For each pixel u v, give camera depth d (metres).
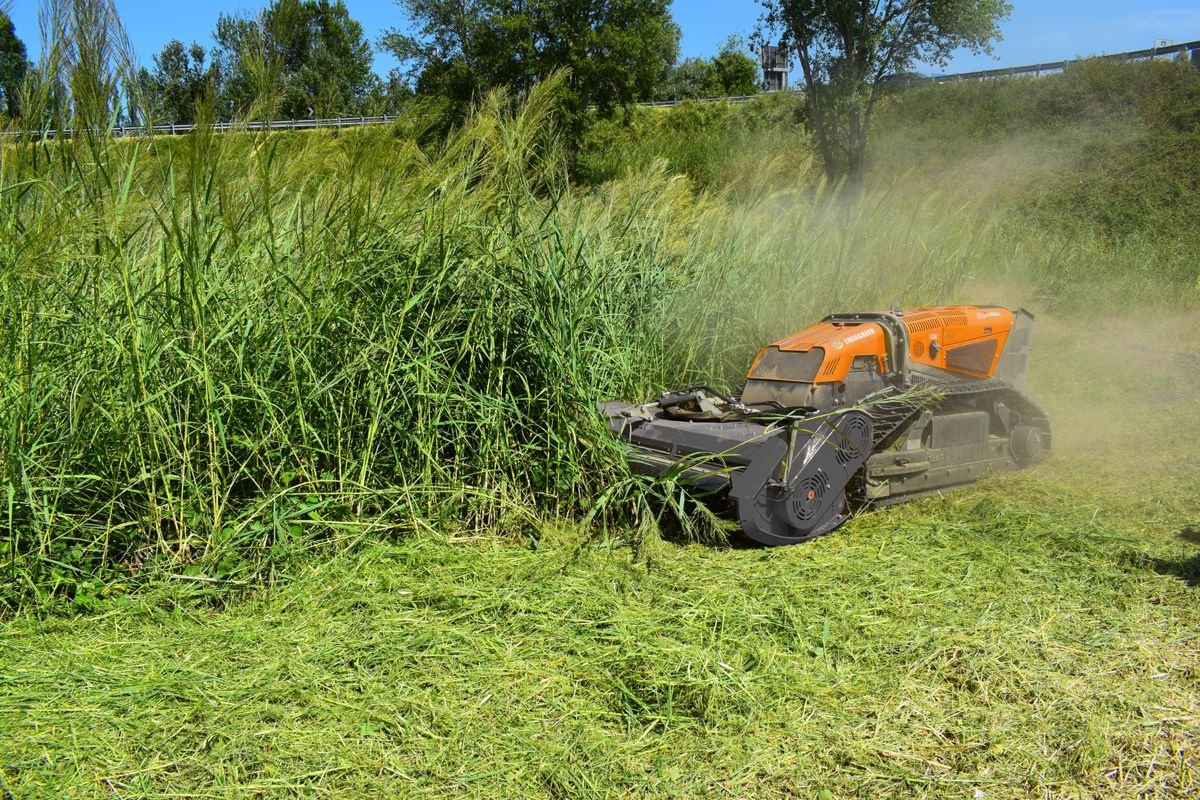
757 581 4.54
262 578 4.70
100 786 3.05
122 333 4.64
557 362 5.43
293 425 5.04
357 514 5.07
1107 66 21.64
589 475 5.55
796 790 2.96
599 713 3.44
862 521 5.47
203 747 3.25
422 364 5.14
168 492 4.57
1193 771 3.01
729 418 5.65
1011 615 4.09
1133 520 5.32
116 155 4.90
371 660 3.82
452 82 20.52
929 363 6.22
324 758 3.17
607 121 23.72
